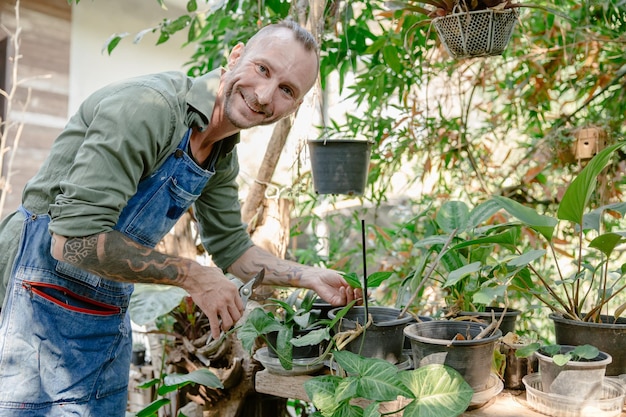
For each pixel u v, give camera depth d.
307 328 1.36
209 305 1.22
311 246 2.66
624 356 1.25
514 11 1.52
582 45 2.37
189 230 2.07
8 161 2.67
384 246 2.70
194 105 1.25
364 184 1.92
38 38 2.74
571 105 3.11
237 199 1.61
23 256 1.26
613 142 2.25
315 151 1.88
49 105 2.79
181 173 1.30
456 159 2.53
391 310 1.41
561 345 1.22
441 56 2.55
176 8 3.26
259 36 1.27
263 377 1.37
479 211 1.45
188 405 1.93
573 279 1.34
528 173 2.40
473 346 1.12
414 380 1.08
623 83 2.29
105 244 1.12
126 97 1.16
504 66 2.72
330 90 3.56
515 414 1.15
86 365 1.34
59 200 1.11
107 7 3.01
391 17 2.00
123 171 1.14
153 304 1.77
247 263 1.59
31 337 1.25
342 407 1.13
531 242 2.46
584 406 1.10
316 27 1.74
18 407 1.25
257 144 3.33
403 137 2.59
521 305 2.55
